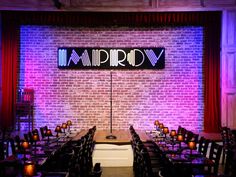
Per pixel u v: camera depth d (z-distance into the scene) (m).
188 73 10.76
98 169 4.61
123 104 10.76
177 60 10.76
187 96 10.75
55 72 10.75
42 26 10.74
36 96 10.73
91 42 10.75
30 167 3.98
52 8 10.41
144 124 10.78
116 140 8.38
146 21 10.49
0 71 10.51
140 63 10.71
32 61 10.73
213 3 10.41
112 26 10.75
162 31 10.75
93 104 10.76
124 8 10.44
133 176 7.41
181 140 6.33
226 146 7.94
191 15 10.48
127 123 10.77
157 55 10.70
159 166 5.87
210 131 10.54
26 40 10.73
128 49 10.70
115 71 10.73
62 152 6.81
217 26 10.55
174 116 10.77
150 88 10.75
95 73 10.74
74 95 10.76
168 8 10.44
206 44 10.60
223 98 10.48
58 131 8.13
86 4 10.44
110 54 10.70
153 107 10.77
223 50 10.47
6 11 10.45
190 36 10.75
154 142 7.25
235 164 4.47
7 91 10.51
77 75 10.76
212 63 10.55
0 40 10.49
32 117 10.53
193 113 10.75
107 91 10.74
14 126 10.51
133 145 7.27
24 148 5.40
